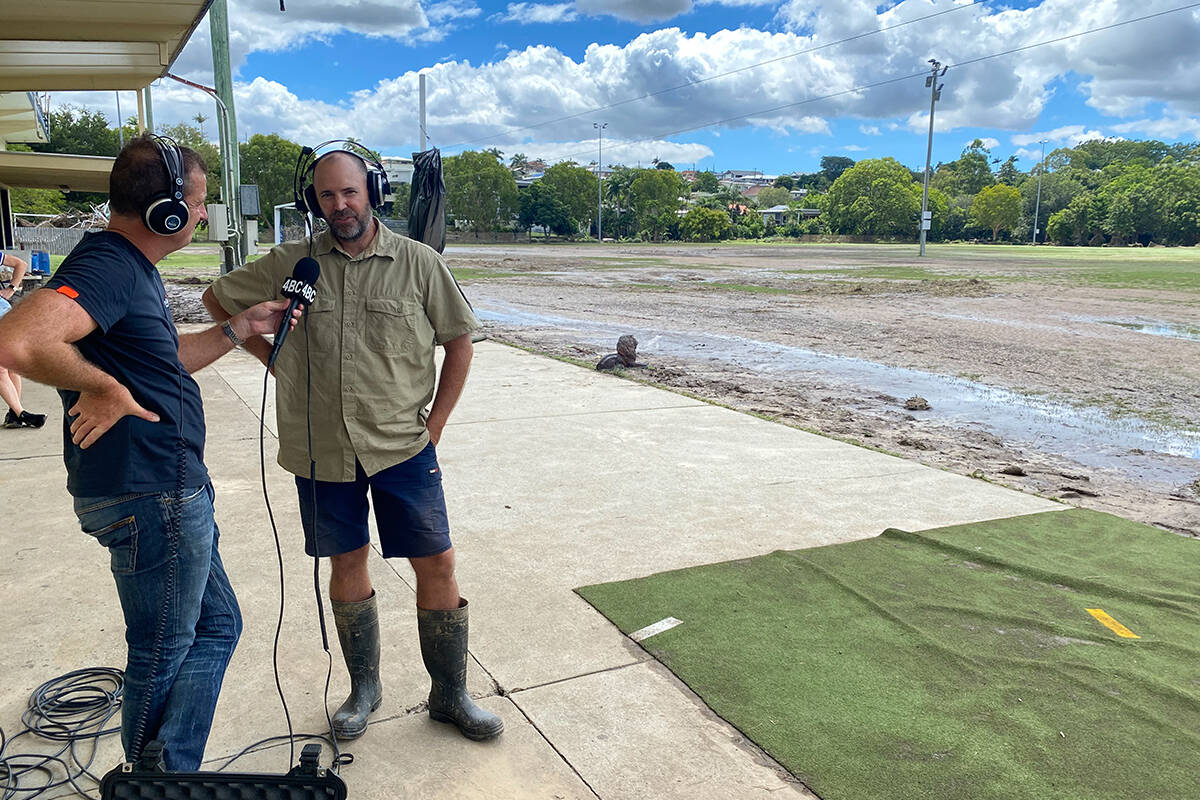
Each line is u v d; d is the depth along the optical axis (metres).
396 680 3.10
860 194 112.38
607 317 17.44
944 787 2.50
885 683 3.07
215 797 2.02
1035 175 143.75
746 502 5.13
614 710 2.91
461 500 5.08
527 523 4.71
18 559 4.09
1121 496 5.83
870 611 3.64
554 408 7.69
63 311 1.78
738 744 2.73
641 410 7.66
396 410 2.54
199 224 2.11
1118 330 15.91
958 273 33.91
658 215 107.94
